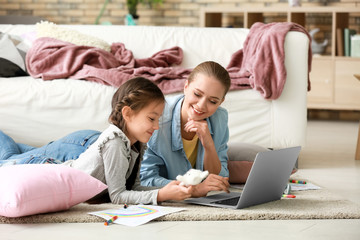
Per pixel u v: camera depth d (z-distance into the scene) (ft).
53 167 6.52
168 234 5.66
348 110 20.04
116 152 6.81
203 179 6.72
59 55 11.78
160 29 13.92
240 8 19.20
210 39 13.69
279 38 10.80
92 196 6.59
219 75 7.32
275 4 20.66
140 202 6.73
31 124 10.84
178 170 8.02
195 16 21.48
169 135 7.90
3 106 10.81
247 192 6.64
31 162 8.12
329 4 20.03
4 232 5.73
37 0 22.06
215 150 7.82
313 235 5.69
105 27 13.94
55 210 6.42
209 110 7.50
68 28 13.32
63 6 22.00
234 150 9.11
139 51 13.62
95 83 11.00
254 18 19.93
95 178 6.72
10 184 6.13
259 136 10.91
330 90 18.39
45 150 8.78
